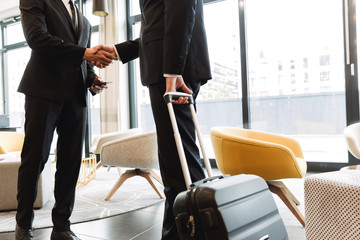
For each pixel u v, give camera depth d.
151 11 1.47
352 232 0.79
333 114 4.21
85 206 2.66
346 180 0.84
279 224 1.25
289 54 4.42
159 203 2.75
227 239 0.99
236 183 1.14
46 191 2.85
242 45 4.54
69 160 1.70
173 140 1.46
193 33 1.48
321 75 4.24
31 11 1.50
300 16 4.33
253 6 4.59
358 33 3.75
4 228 2.11
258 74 4.61
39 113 1.54
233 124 5.01
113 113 5.49
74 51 1.54
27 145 1.55
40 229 2.09
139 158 2.76
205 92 5.21
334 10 4.08
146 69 1.48
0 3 6.88
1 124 6.04
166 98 1.31
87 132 6.05
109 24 5.54
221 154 2.04
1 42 7.98
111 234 1.96
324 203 0.87
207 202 1.02
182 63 1.32
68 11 1.70
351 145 2.13
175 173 1.47
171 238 1.46
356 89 3.77
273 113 4.57
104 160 2.88
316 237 0.90
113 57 1.66
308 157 4.26
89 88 1.86
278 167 1.89
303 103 4.39
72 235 1.69
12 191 2.60
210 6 4.94
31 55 1.60
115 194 3.13
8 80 7.94
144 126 5.86
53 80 1.58
